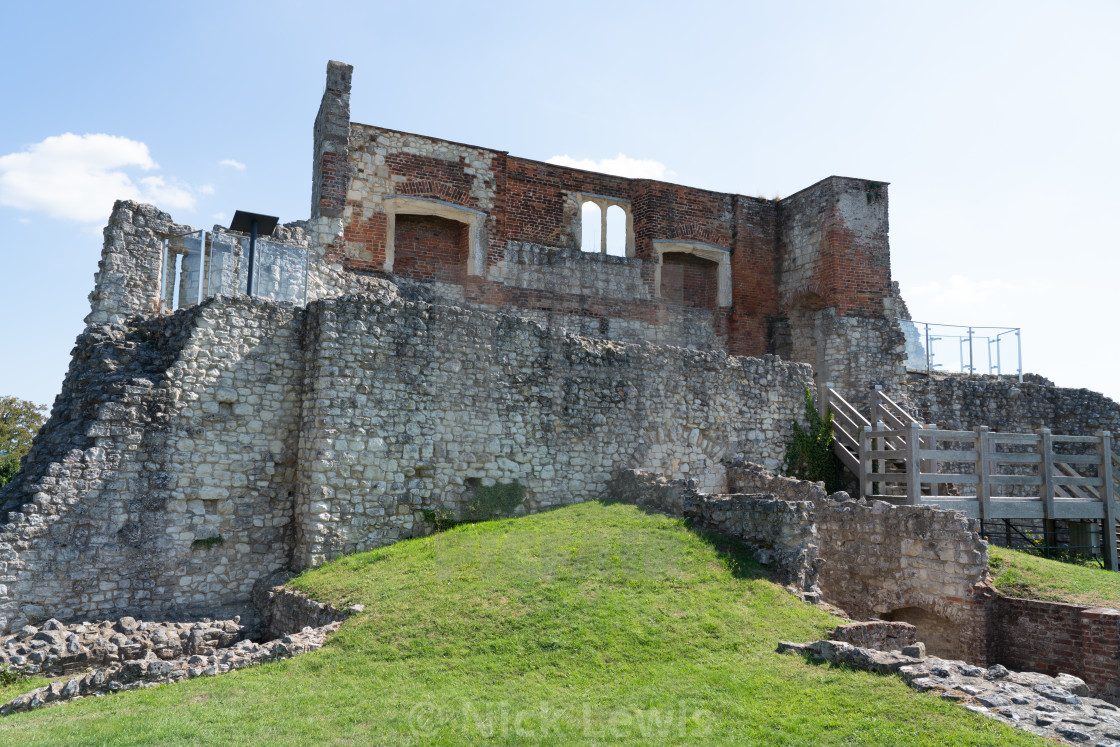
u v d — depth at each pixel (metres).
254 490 12.78
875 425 17.47
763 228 25.34
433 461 13.06
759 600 9.38
